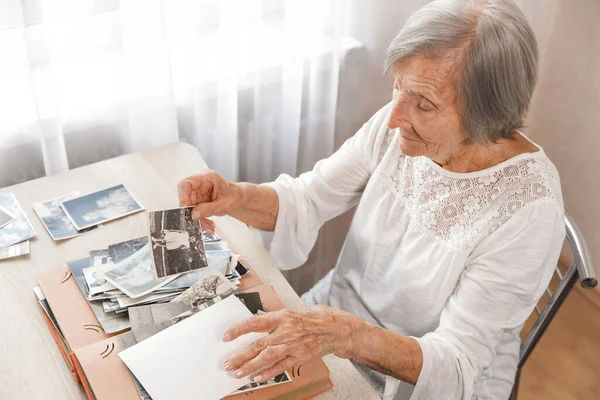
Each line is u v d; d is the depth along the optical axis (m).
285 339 1.00
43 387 1.01
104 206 1.34
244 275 1.21
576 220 2.36
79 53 1.48
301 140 1.93
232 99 1.66
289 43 1.66
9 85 1.42
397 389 1.26
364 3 1.79
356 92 1.95
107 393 0.96
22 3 1.31
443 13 0.99
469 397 1.13
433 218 1.22
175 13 1.55
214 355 1.01
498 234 1.13
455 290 1.21
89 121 1.58
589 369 2.15
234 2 1.53
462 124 1.03
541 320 1.39
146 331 1.05
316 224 1.43
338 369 1.08
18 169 1.55
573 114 2.23
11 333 1.09
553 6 2.16
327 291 1.57
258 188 1.34
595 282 1.26
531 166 1.13
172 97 1.57
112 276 1.15
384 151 1.33
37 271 1.20
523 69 0.98
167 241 1.15
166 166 1.47
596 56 2.08
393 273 1.31
